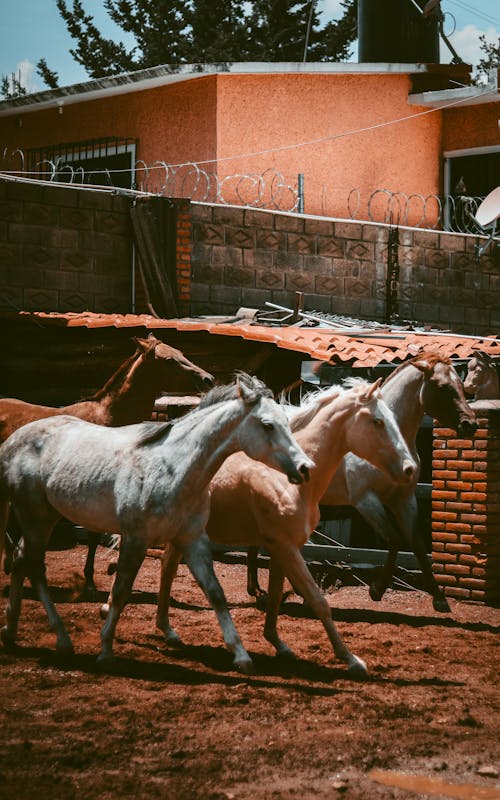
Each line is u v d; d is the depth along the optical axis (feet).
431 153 78.23
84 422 27.50
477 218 62.75
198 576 25.30
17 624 27.32
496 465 36.01
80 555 42.65
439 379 33.12
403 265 65.00
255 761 19.43
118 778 18.30
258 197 68.85
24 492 26.84
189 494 24.90
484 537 35.70
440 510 36.91
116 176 76.02
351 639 29.96
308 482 26.37
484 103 76.64
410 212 77.30
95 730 20.67
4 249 51.96
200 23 130.31
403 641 30.01
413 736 21.22
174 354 35.63
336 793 18.12
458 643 30.01
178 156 72.13
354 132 74.59
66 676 24.52
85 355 49.49
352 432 26.37
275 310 58.75
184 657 26.84
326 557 38.32
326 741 20.65
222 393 25.12
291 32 127.44
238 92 70.28
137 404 35.99
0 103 80.33
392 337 48.62
